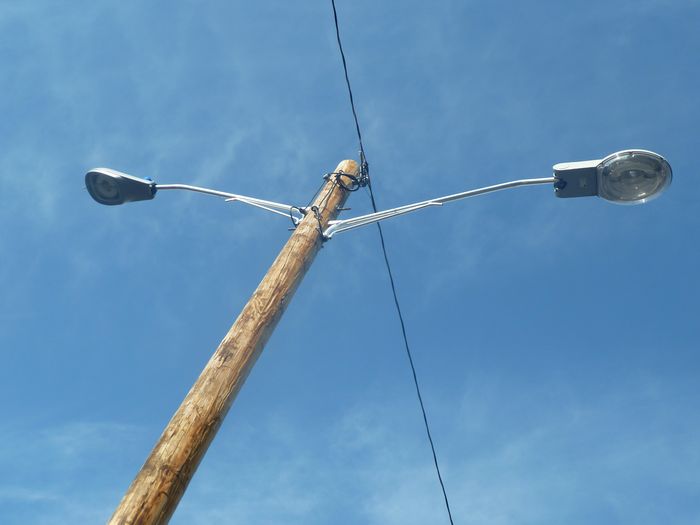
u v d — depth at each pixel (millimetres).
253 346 4707
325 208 6465
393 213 6387
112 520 3586
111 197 6418
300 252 5660
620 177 5805
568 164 5949
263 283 5258
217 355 4562
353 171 7203
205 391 4297
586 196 5996
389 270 8891
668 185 5781
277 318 5055
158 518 3680
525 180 6125
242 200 6293
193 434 4059
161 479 3799
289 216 6258
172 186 6430
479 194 6293
